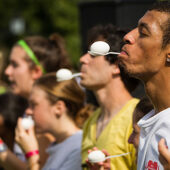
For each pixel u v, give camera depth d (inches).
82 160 305.7
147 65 201.0
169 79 199.8
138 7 435.5
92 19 472.4
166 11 201.6
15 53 429.4
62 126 343.9
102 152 264.2
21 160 399.2
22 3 1536.7
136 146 243.3
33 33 1489.9
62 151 334.0
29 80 424.5
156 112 211.6
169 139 195.9
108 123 290.8
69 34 1381.6
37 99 347.3
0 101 439.5
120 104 296.7
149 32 200.4
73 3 1407.5
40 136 376.2
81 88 365.4
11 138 437.1
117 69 294.7
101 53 230.2
